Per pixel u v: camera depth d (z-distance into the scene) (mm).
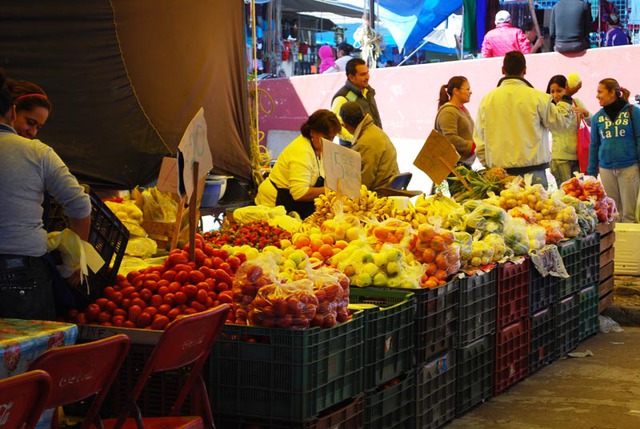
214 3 8242
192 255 4156
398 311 4457
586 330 7301
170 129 7598
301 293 3709
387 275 4766
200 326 3393
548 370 6359
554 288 6543
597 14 15164
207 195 7762
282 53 17422
